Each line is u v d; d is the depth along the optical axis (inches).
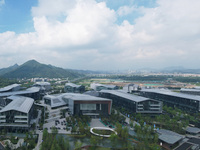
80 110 7760.8
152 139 5177.2
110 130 5999.0
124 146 4798.2
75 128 5565.9
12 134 5393.7
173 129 6127.0
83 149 4598.9
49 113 7755.9
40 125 5910.4
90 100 7746.1
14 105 6176.2
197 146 4594.0
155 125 6609.3
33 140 4618.6
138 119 7180.1
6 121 5674.2
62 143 4621.1
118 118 7066.9
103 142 5088.6
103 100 7775.6
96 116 7672.2
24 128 5679.1
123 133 5137.8
